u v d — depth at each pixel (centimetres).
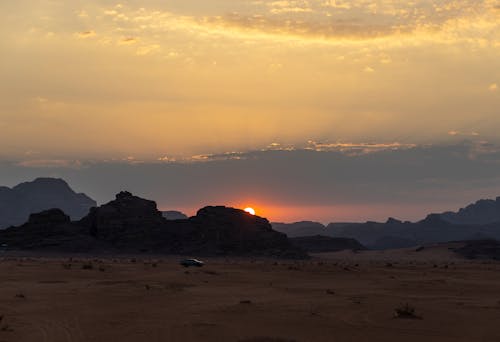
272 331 2958
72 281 6206
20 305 3991
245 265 11525
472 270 11288
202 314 3581
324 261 19288
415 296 5197
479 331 3105
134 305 4066
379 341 2745
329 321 3359
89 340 2638
